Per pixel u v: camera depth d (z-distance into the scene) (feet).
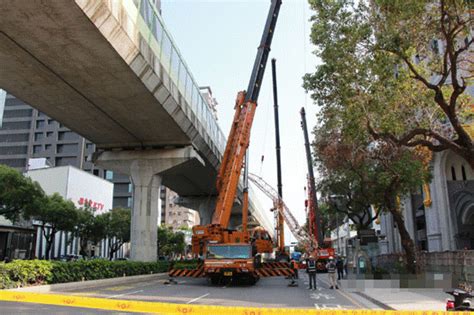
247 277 76.89
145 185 109.81
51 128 314.96
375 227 192.65
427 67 57.82
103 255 234.38
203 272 77.51
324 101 60.54
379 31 51.21
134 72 70.44
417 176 79.00
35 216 135.13
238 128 89.25
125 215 187.73
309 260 71.77
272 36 97.66
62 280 63.31
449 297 52.90
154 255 107.14
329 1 53.93
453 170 108.58
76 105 86.38
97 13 55.42
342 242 338.75
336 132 89.71
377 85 53.83
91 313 36.65
